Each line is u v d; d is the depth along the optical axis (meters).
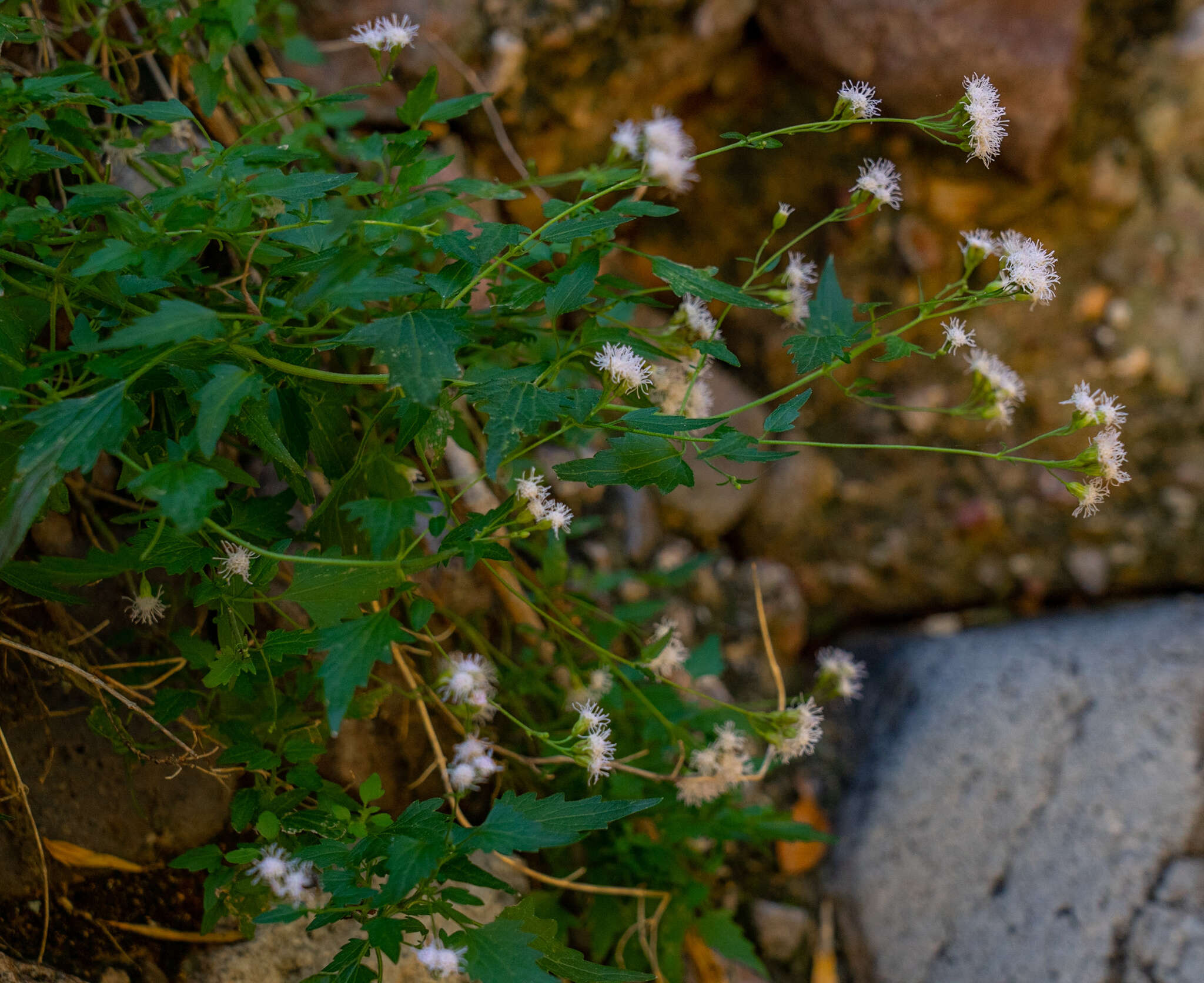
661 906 0.54
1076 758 0.58
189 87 0.54
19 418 0.44
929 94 0.63
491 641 0.56
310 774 0.47
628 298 0.48
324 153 0.57
